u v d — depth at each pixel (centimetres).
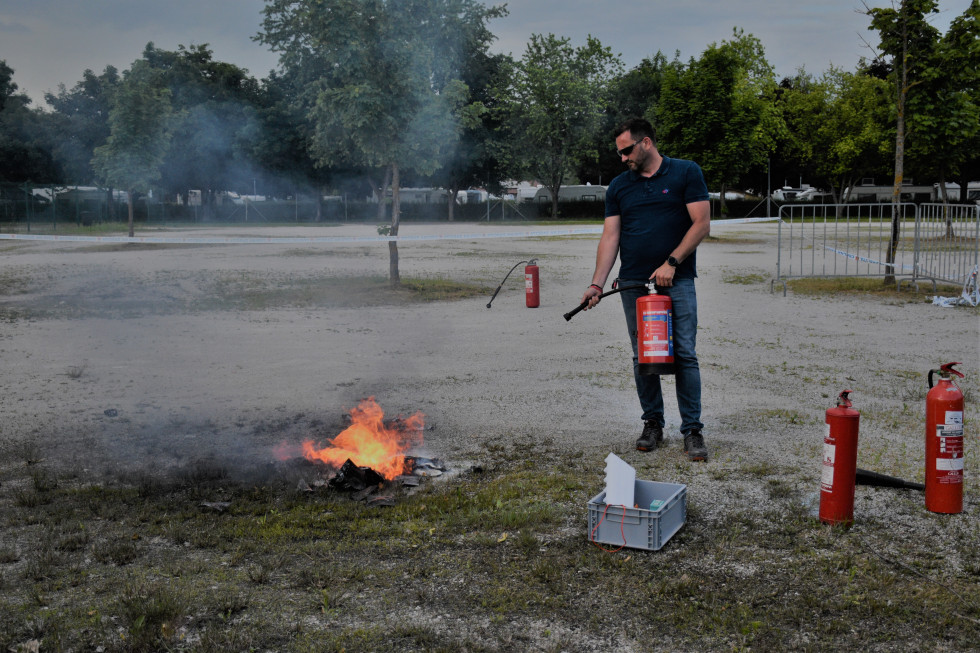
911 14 1516
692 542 389
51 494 478
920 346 943
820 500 416
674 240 534
